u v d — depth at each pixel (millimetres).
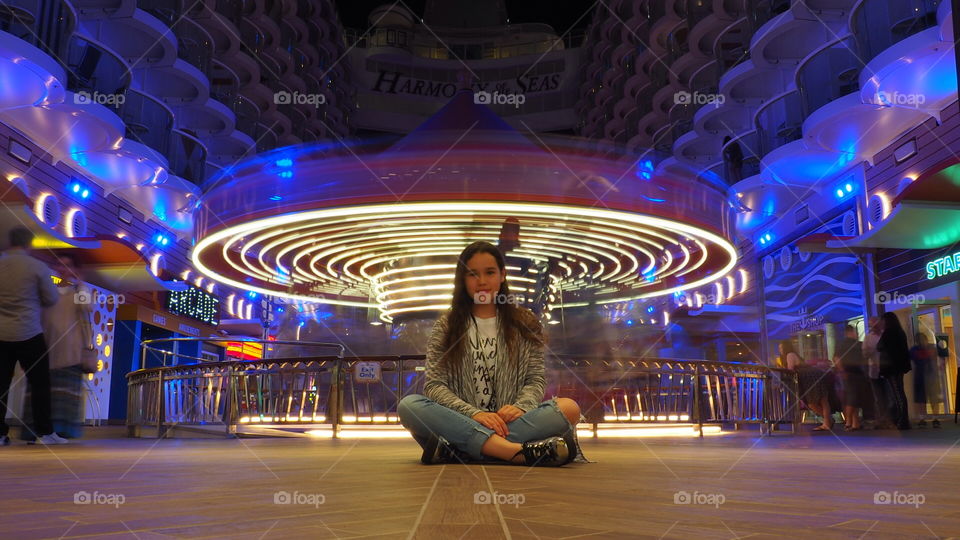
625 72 38781
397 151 8750
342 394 7633
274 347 27750
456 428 3111
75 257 14531
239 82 29031
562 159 8758
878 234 13820
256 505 1580
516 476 2449
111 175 17656
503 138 8859
